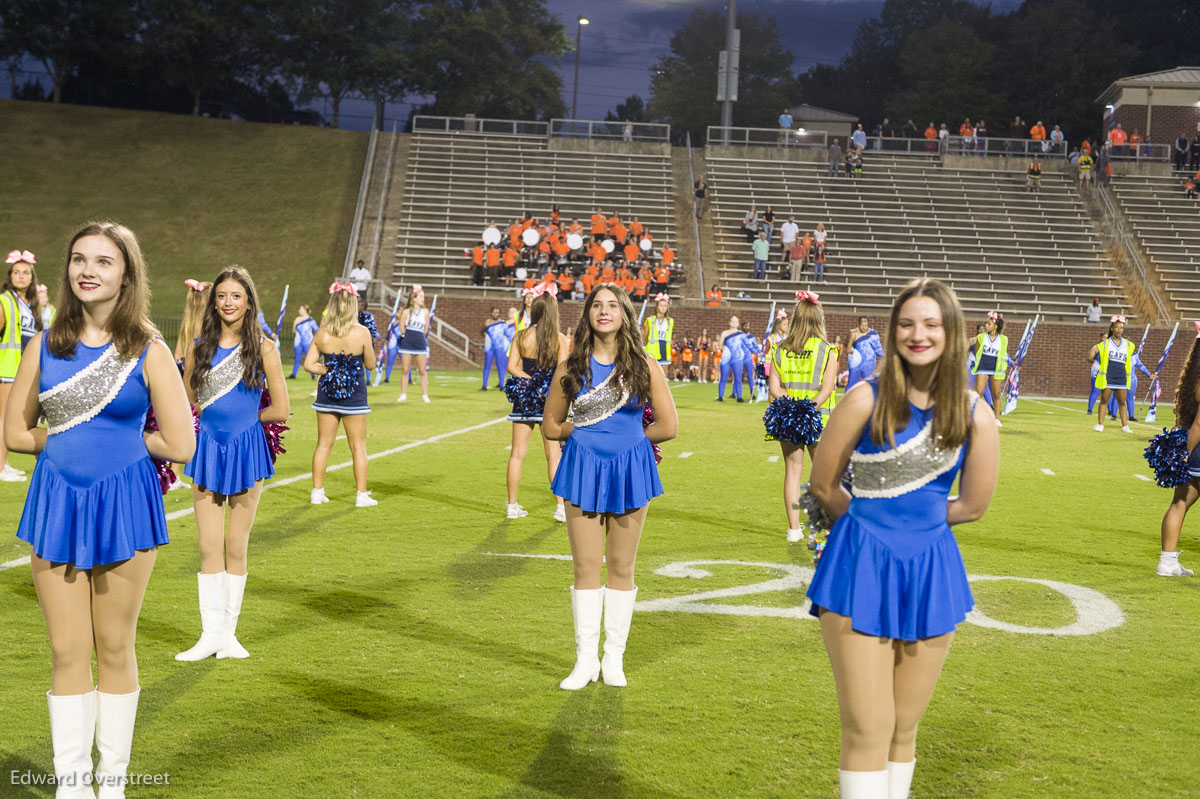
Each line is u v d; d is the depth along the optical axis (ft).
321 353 28.30
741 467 38.14
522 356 27.32
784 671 15.31
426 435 45.16
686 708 13.73
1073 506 31.35
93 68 165.58
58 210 122.21
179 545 22.99
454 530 25.63
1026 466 40.52
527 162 127.34
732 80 130.82
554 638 16.76
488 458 38.73
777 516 28.37
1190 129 138.72
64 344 10.18
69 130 138.41
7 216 119.96
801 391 24.50
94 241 10.06
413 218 117.70
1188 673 15.51
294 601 18.70
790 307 106.42
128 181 129.29
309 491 30.96
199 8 164.66
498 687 14.42
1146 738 12.90
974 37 201.77
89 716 10.48
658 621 17.95
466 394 66.69
